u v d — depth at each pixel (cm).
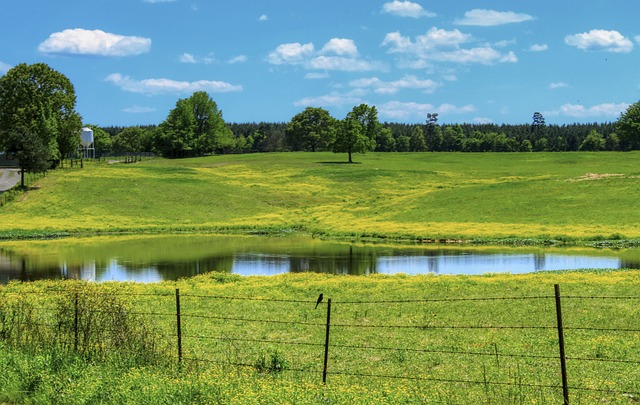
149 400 1327
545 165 14275
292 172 12769
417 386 1547
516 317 2536
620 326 2333
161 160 16300
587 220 6794
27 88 11038
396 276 3912
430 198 8850
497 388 1561
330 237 6744
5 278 4219
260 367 1750
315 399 1337
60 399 1375
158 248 5862
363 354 2003
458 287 3334
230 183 11044
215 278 3878
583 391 1547
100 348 1614
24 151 9506
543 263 4728
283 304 2891
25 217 8038
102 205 8806
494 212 7569
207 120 19362
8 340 1745
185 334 2253
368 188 11000
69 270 4581
